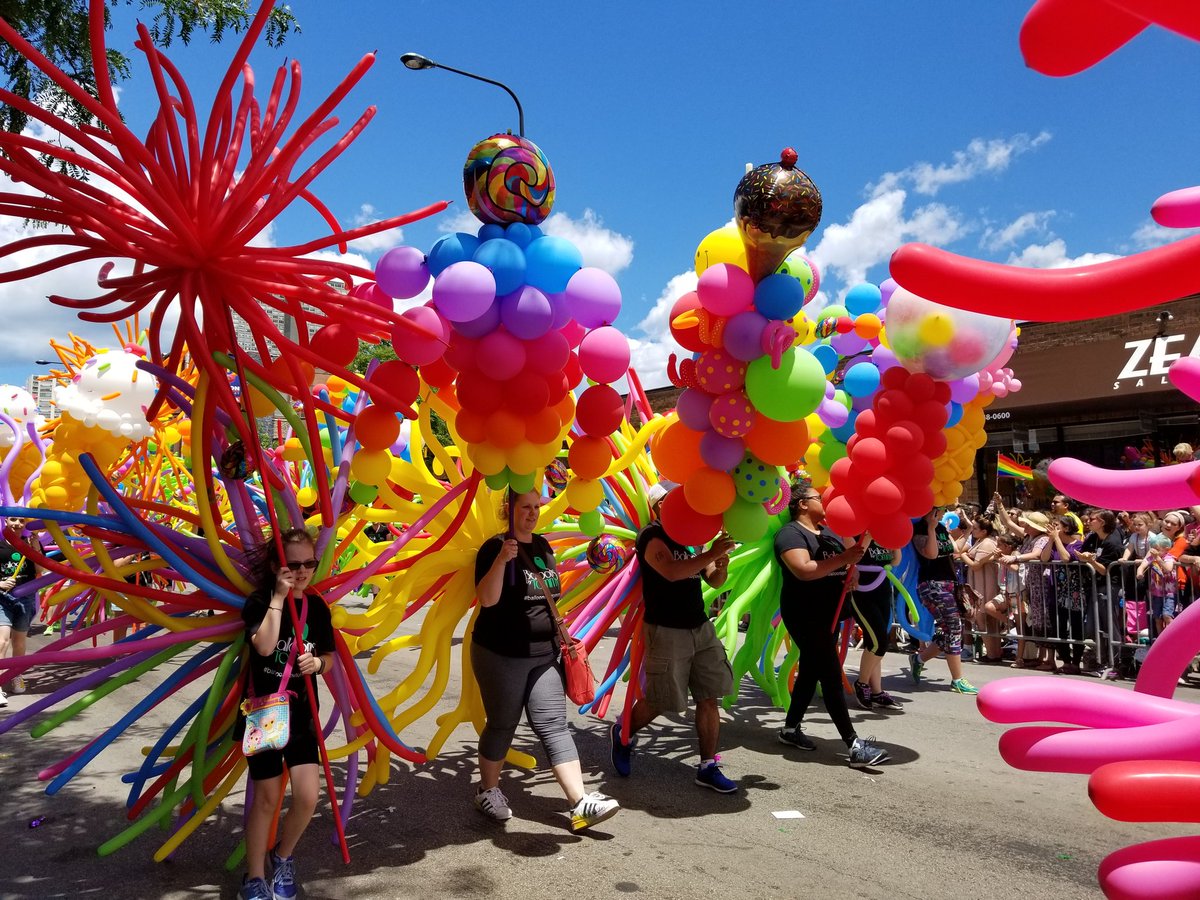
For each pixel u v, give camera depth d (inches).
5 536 134.0
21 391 263.0
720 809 174.9
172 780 145.4
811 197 141.3
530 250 148.2
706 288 146.7
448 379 161.6
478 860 148.4
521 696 163.0
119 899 132.9
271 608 128.3
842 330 192.1
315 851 152.4
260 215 131.5
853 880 140.5
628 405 228.8
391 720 166.4
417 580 169.3
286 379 149.4
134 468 314.0
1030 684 70.5
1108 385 478.3
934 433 174.1
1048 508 529.3
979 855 150.9
